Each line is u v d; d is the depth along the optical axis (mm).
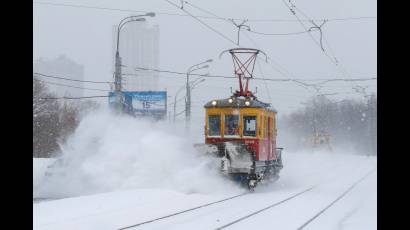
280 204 20094
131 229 13258
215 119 25719
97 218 14438
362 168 48375
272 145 28312
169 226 13938
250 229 14055
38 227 12555
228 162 23781
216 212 17031
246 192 24234
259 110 25078
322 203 20812
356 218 16703
